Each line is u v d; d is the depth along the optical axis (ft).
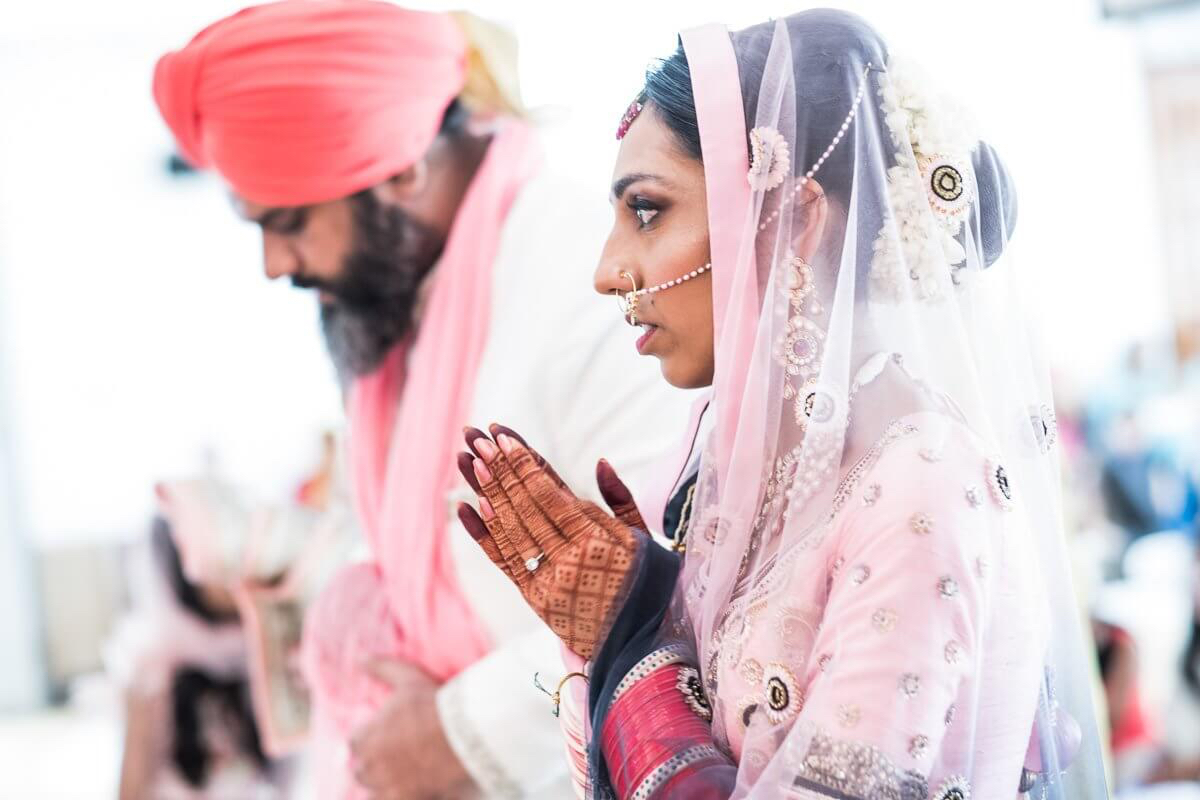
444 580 5.33
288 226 5.40
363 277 5.44
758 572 3.28
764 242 3.33
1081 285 16.38
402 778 5.08
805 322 3.29
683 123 3.43
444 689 5.14
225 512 7.70
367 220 5.34
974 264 3.45
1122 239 16.33
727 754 3.23
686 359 3.56
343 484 7.47
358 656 5.53
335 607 5.71
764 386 3.28
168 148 15.85
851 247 3.25
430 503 5.32
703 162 3.39
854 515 3.10
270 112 5.09
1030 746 3.32
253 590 7.54
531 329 5.19
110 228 15.98
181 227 16.02
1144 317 16.67
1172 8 14.92
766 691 3.13
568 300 5.18
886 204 3.29
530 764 5.03
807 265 3.30
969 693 2.99
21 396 16.10
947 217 3.37
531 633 5.23
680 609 3.44
